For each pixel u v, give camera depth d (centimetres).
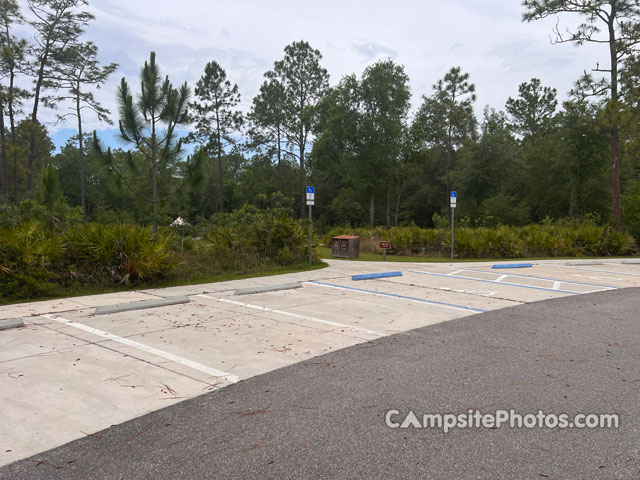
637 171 4122
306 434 343
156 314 755
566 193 4438
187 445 326
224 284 1083
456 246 1994
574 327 688
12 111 3778
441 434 343
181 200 2116
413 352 554
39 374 468
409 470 294
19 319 673
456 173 4647
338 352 553
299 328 672
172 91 1409
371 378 462
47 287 902
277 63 5000
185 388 435
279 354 544
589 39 2683
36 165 4822
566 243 2158
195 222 1569
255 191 5069
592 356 539
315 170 5931
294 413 380
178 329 655
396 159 4875
